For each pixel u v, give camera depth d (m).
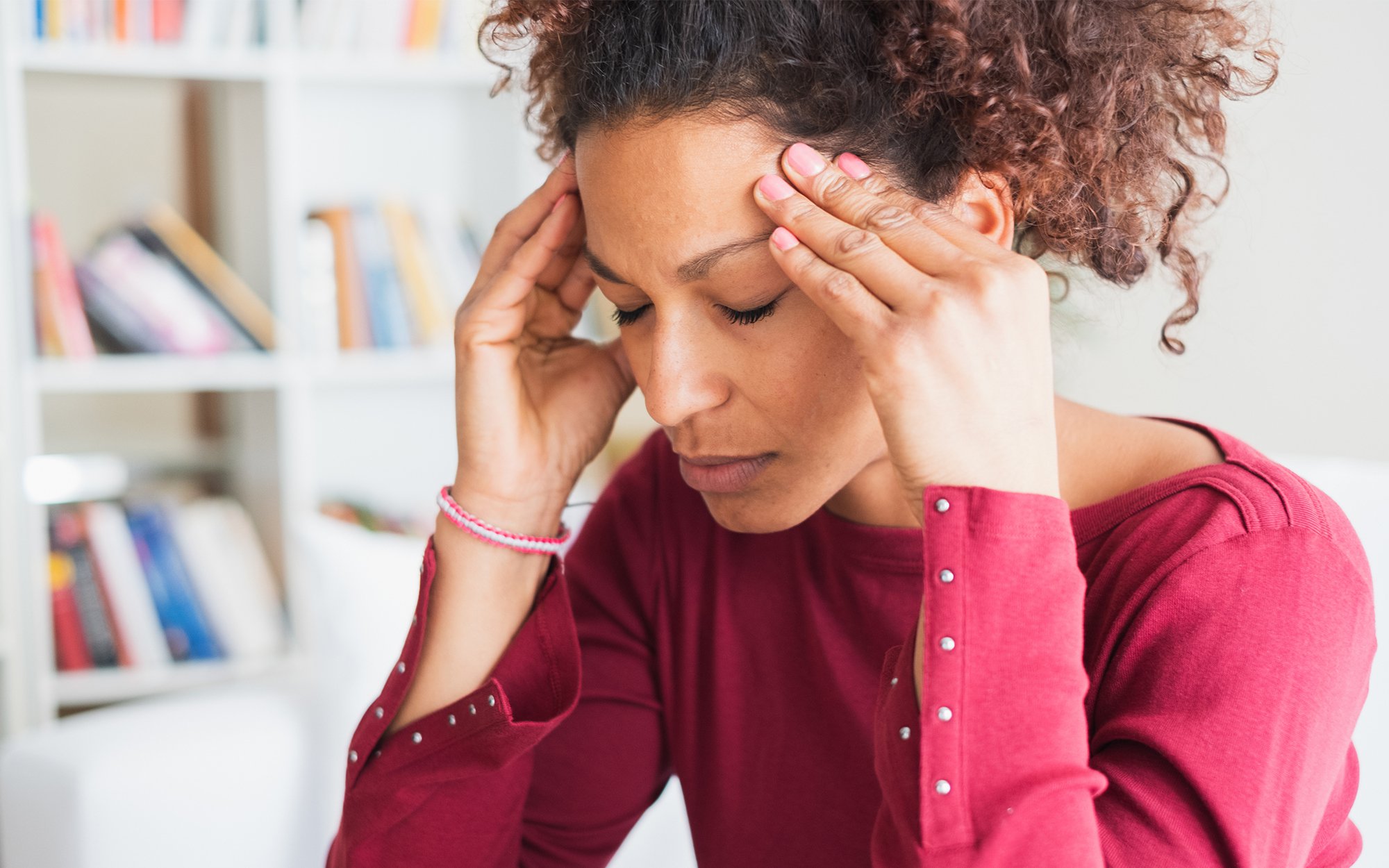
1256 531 0.68
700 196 0.67
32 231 2.12
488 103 2.46
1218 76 0.81
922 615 0.64
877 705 0.69
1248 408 1.95
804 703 0.89
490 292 0.88
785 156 0.68
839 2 0.69
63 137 2.42
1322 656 0.64
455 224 2.41
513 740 0.83
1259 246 1.90
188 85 2.41
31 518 2.14
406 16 2.33
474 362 0.88
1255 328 1.93
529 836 0.97
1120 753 0.66
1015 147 0.71
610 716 0.98
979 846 0.60
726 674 0.92
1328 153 1.83
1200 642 0.66
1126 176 0.78
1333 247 1.84
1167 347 0.87
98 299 2.19
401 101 2.45
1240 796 0.62
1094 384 1.97
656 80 0.67
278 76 2.21
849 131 0.69
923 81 0.69
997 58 0.71
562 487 0.91
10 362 2.11
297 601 2.30
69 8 2.10
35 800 1.38
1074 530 0.75
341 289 2.33
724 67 0.67
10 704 2.16
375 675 1.54
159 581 2.27
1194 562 0.68
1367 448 1.84
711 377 0.71
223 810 1.41
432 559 0.88
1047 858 0.59
